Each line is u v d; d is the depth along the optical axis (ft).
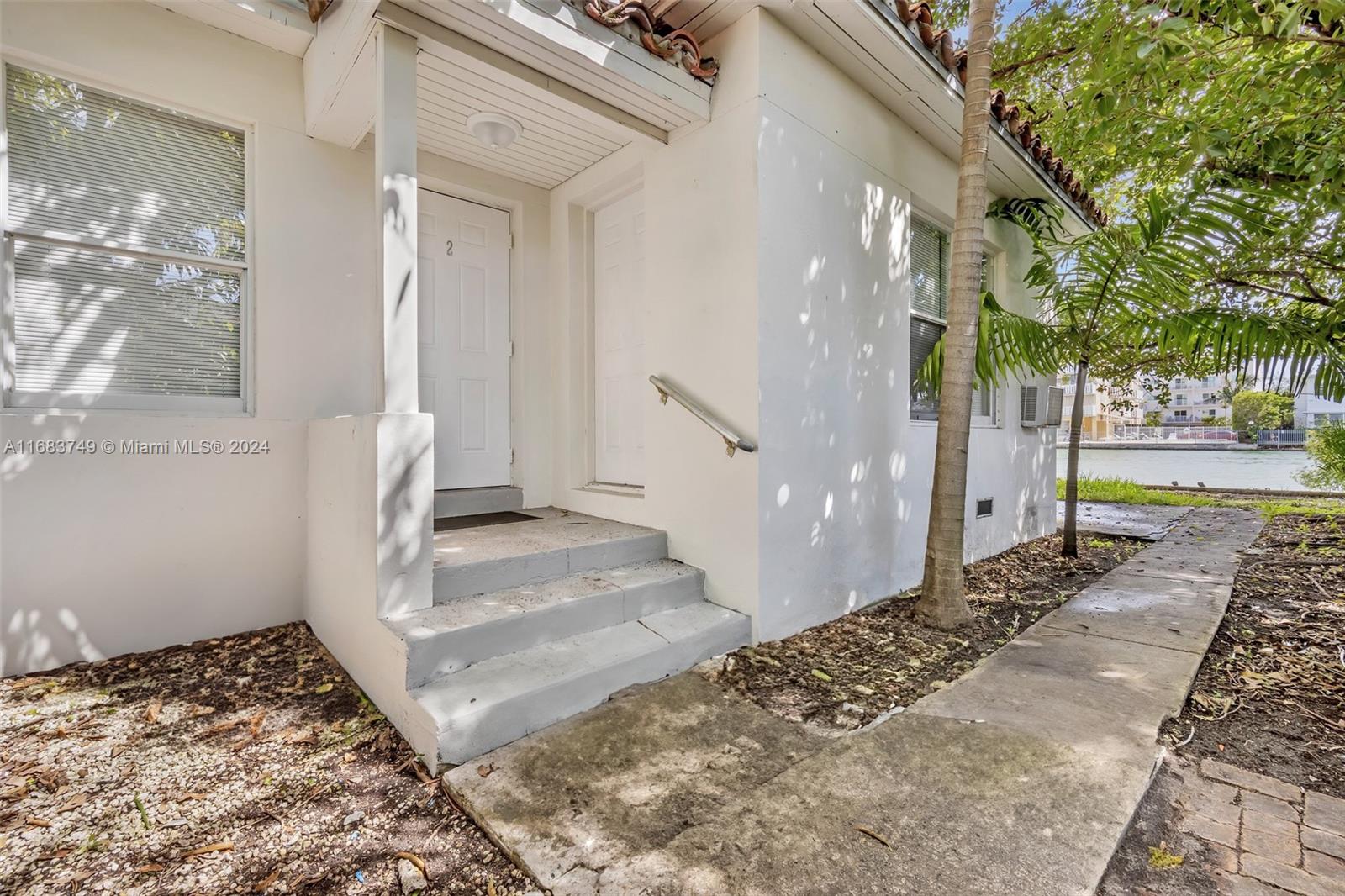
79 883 4.82
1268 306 15.94
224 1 8.95
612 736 7.02
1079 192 17.85
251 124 10.06
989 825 5.16
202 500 9.57
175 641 9.36
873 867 4.72
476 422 13.47
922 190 13.71
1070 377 27.04
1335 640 9.47
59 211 8.61
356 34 8.04
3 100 8.14
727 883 4.62
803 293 10.50
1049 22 16.75
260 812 5.74
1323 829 5.15
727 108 10.14
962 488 11.03
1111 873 4.69
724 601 10.30
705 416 10.20
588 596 8.89
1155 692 7.63
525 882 4.83
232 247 10.01
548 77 9.19
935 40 11.10
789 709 7.80
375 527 7.63
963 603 11.05
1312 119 10.96
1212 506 25.80
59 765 6.37
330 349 10.83
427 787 6.14
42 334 8.52
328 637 9.36
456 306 13.10
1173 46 9.55
